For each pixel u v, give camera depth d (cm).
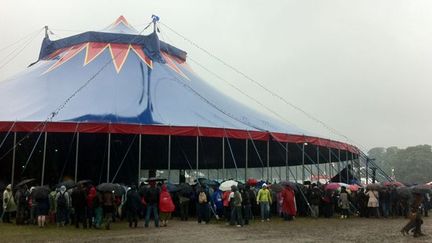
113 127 2067
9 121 2036
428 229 1733
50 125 2033
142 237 1376
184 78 2786
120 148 2903
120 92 2403
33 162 2878
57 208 1652
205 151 3080
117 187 1756
